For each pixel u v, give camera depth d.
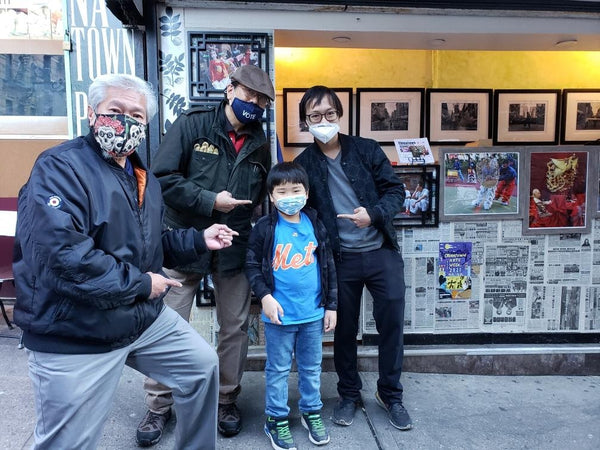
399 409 2.33
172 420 2.31
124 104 1.45
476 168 2.78
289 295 2.07
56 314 1.34
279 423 2.16
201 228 2.13
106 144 1.42
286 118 3.87
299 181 2.02
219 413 2.28
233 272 2.19
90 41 2.54
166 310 1.74
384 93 3.93
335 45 3.01
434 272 2.84
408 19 2.70
